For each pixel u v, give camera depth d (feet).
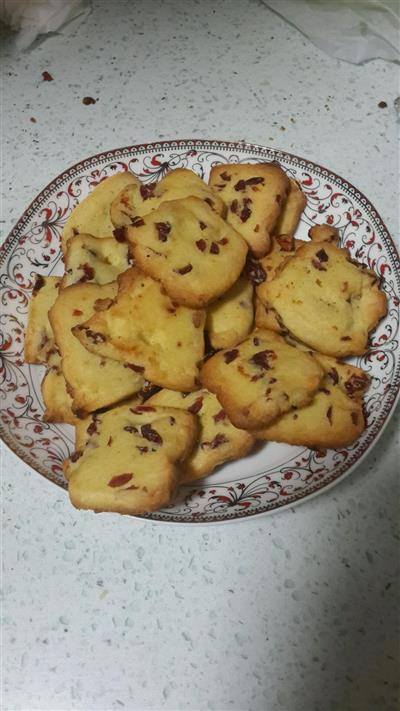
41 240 1.22
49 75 1.54
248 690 0.97
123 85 1.52
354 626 0.99
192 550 1.06
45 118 1.49
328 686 0.96
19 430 1.06
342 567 1.03
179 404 1.06
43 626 1.02
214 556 1.05
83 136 1.46
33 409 1.10
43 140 1.46
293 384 1.00
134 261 1.08
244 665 0.98
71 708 0.97
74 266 1.14
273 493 1.00
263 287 1.10
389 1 1.42
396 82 1.49
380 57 1.51
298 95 1.48
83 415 1.05
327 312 1.07
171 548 1.06
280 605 1.01
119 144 1.45
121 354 1.04
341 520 1.07
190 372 1.05
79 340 1.04
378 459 1.10
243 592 1.03
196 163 1.25
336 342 1.07
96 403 1.04
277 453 1.06
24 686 0.98
